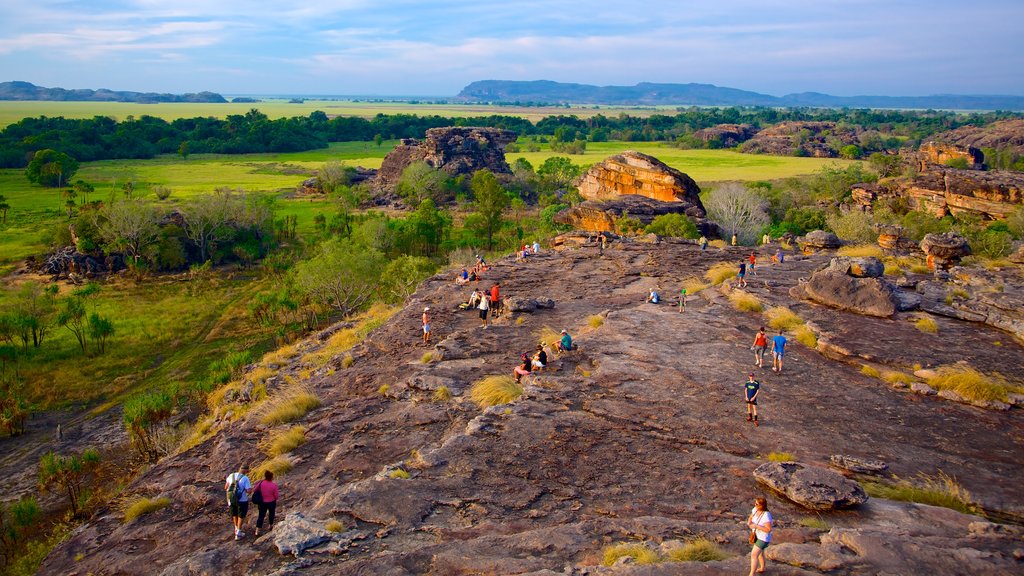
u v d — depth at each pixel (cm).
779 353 2369
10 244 9606
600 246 5138
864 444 1836
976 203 11006
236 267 9175
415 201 15088
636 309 3192
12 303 6956
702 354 2547
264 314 6788
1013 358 2389
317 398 2466
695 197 11062
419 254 10075
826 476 1523
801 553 1178
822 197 15138
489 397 2186
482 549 1305
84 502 3428
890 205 12381
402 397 2361
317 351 3934
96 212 9206
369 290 6794
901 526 1351
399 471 1692
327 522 1482
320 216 11506
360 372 2736
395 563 1268
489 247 10656
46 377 5284
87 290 7325
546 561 1244
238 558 1423
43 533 3203
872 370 2364
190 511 1816
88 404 4909
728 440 1842
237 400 3316
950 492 1547
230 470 2020
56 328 6334
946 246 4072
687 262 4469
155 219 9262
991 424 1973
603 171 11681
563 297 3700
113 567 1584
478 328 3102
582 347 2628
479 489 1592
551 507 1509
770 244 5244
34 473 3841
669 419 1970
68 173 16612
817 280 3120
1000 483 1608
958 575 1109
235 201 10200
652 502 1519
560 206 11819
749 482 1602
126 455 3991
